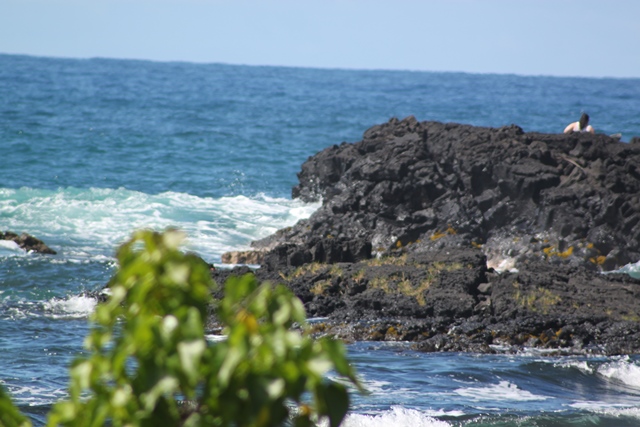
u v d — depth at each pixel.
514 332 62.69
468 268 73.94
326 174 126.50
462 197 106.00
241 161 198.75
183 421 7.49
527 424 42.25
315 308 68.06
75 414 7.71
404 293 69.81
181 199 127.12
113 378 7.63
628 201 98.38
